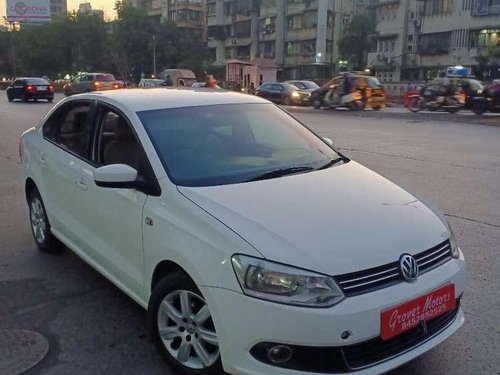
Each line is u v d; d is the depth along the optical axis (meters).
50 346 3.55
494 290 4.34
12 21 60.25
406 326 2.78
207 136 3.90
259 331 2.67
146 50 61.38
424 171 9.47
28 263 4.99
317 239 2.81
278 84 31.59
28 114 22.11
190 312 3.08
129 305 4.14
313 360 2.65
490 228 5.98
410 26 51.88
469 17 46.34
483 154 11.47
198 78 63.19
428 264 2.98
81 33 64.19
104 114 4.21
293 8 61.44
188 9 74.00
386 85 50.94
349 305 2.62
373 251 2.80
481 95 22.64
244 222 2.91
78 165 4.29
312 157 4.09
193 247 2.95
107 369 3.29
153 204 3.35
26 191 5.42
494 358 3.37
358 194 3.40
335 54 61.00
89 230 4.14
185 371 3.14
